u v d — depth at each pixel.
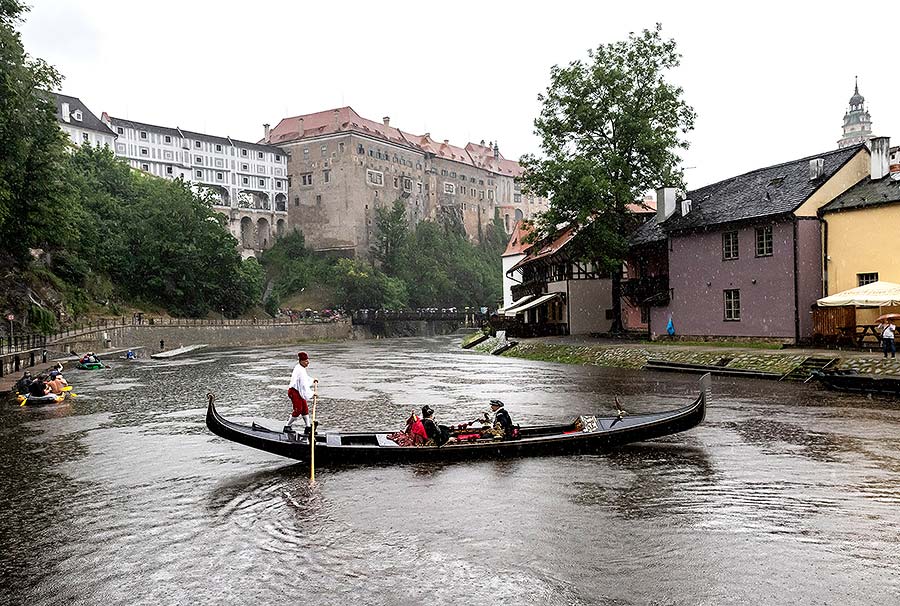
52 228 50.81
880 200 29.98
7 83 36.69
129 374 38.34
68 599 8.53
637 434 15.43
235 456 16.23
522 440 15.12
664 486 12.81
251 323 79.88
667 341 40.81
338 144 125.62
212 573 9.23
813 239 32.75
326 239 126.38
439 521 11.18
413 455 14.78
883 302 26.27
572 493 12.52
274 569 9.34
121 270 77.12
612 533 10.42
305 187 129.50
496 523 11.01
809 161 36.47
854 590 8.30
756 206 35.59
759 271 34.69
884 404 21.09
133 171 97.00
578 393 25.80
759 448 15.69
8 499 12.83
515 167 179.12
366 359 49.88
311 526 11.07
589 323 52.34
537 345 45.78
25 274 55.28
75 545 10.35
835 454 14.94
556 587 8.59
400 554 9.80
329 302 109.50
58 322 56.22
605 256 43.62
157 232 80.88
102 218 79.12
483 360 45.69
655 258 45.28
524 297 57.97
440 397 26.05
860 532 10.20
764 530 10.38
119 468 15.20
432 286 123.12
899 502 11.58
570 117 44.59
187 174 116.62
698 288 38.66
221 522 11.34
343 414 22.53
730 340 36.66
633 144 43.50
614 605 8.07
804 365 27.27
